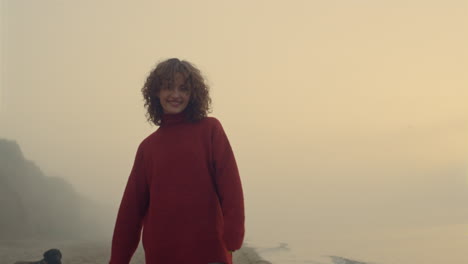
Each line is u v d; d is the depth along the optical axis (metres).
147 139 2.09
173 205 1.85
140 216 2.08
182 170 1.89
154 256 1.84
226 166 1.90
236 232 1.70
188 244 1.80
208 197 1.86
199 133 1.95
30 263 8.48
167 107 1.99
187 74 1.98
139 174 2.08
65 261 21.98
